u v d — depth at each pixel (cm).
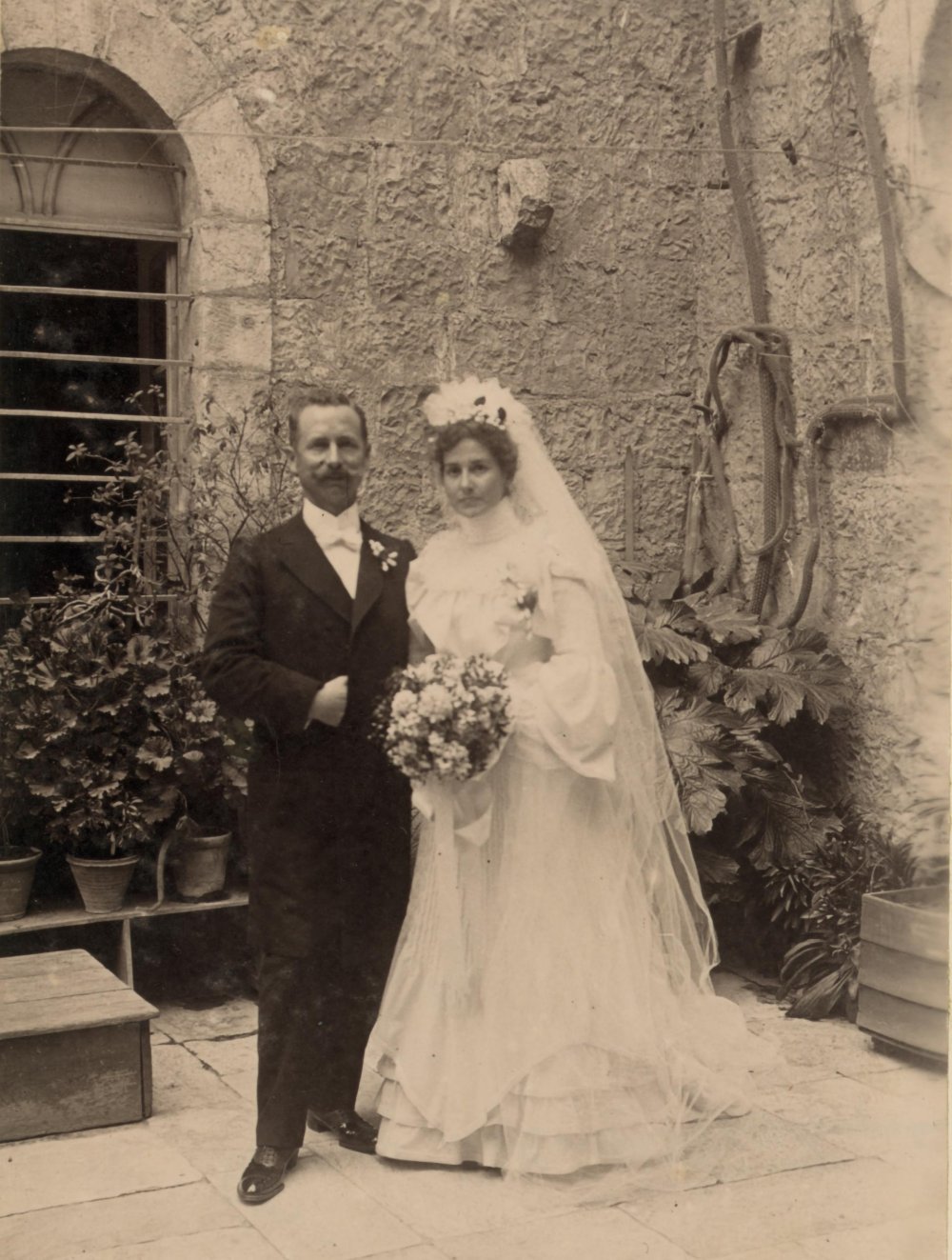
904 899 358
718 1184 272
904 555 415
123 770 373
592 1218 258
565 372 472
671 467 490
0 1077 296
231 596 279
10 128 392
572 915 286
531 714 281
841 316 434
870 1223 255
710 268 486
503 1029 281
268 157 425
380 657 283
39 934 387
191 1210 262
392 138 441
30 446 421
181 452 430
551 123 466
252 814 284
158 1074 339
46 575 423
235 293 421
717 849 423
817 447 445
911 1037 339
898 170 406
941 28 398
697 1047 314
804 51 443
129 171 425
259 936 280
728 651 445
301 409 287
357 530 292
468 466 289
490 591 289
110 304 427
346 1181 277
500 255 459
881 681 423
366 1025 292
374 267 442
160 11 409
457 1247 248
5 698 371
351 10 434
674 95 482
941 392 407
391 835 289
